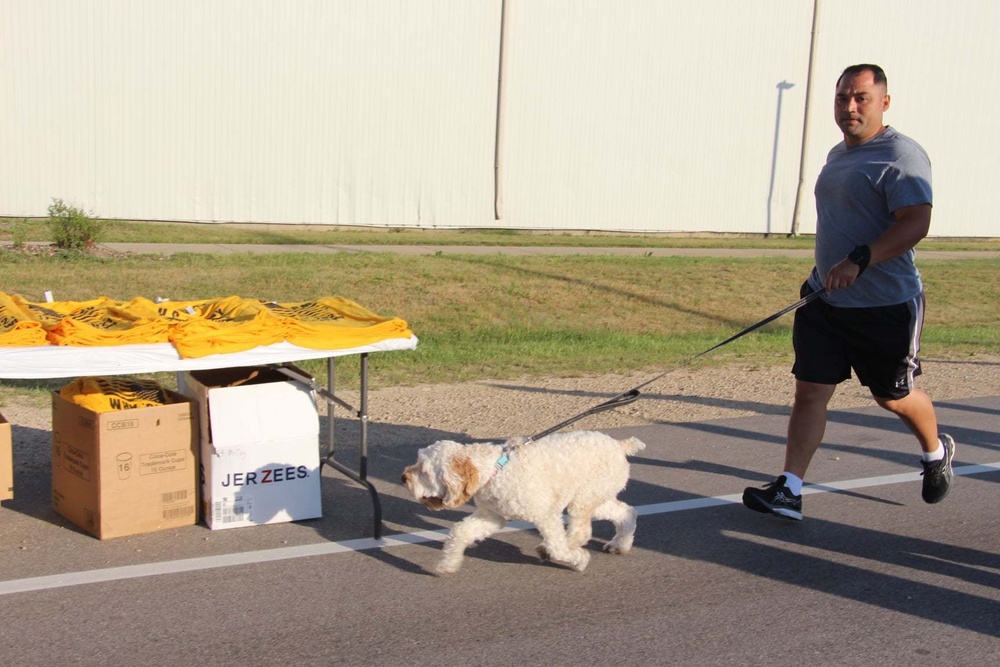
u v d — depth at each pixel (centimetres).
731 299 1650
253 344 518
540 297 1526
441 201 2559
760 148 2866
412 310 1380
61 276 1401
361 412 563
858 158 555
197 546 522
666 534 575
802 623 461
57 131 2216
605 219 2736
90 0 2195
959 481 695
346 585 485
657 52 2700
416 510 597
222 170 2353
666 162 2772
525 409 866
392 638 430
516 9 2531
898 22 2927
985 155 3117
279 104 2372
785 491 580
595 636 439
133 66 2248
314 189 2438
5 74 2159
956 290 1886
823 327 576
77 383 550
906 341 562
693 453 745
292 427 557
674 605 477
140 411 523
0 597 453
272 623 440
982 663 427
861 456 749
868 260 526
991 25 3028
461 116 2534
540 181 2647
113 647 412
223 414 538
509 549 544
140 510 531
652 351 1202
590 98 2653
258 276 1495
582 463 495
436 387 943
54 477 554
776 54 2823
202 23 2281
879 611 478
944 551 562
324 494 616
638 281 1706
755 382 1033
